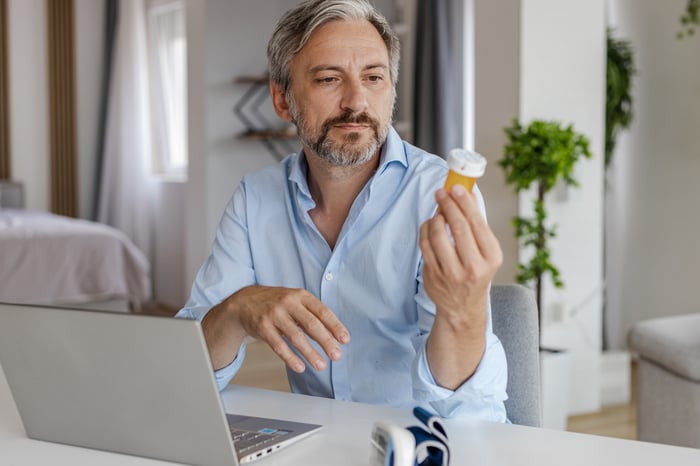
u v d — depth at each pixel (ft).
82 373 3.35
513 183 11.77
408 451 2.83
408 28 18.01
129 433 3.36
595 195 12.62
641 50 15.65
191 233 18.71
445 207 3.18
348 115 4.25
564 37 12.19
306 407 4.13
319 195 4.76
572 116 12.33
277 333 3.86
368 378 4.66
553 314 12.48
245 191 5.01
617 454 3.34
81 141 23.24
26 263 15.70
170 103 22.13
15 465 3.34
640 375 9.54
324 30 4.27
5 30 22.09
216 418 3.10
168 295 21.93
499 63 12.23
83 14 23.02
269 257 4.93
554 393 10.82
